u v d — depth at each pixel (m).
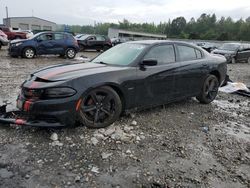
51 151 3.93
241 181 3.52
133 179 3.39
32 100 4.26
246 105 7.20
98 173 3.47
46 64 13.59
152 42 5.75
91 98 4.57
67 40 17.14
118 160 3.80
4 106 4.92
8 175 3.33
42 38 16.39
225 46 21.17
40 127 4.35
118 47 6.03
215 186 3.37
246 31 95.00
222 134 5.00
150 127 5.05
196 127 5.25
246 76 12.92
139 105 5.29
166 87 5.69
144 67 5.26
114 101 4.82
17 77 9.40
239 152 4.31
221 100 7.56
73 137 4.36
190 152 4.19
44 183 3.22
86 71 4.70
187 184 3.36
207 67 6.61
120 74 4.87
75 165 3.61
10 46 15.95
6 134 4.40
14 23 64.50
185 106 6.60
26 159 3.70
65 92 4.23
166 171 3.62
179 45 6.14
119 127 4.90
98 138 4.39
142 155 3.99
